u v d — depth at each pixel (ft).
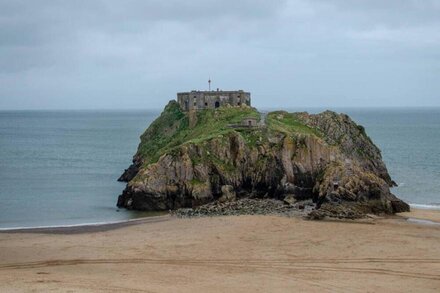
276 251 240.12
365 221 294.87
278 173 358.84
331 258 229.45
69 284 192.03
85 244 257.75
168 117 494.18
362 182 326.03
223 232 274.16
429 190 407.64
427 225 289.53
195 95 488.02
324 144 362.74
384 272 211.41
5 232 288.30
